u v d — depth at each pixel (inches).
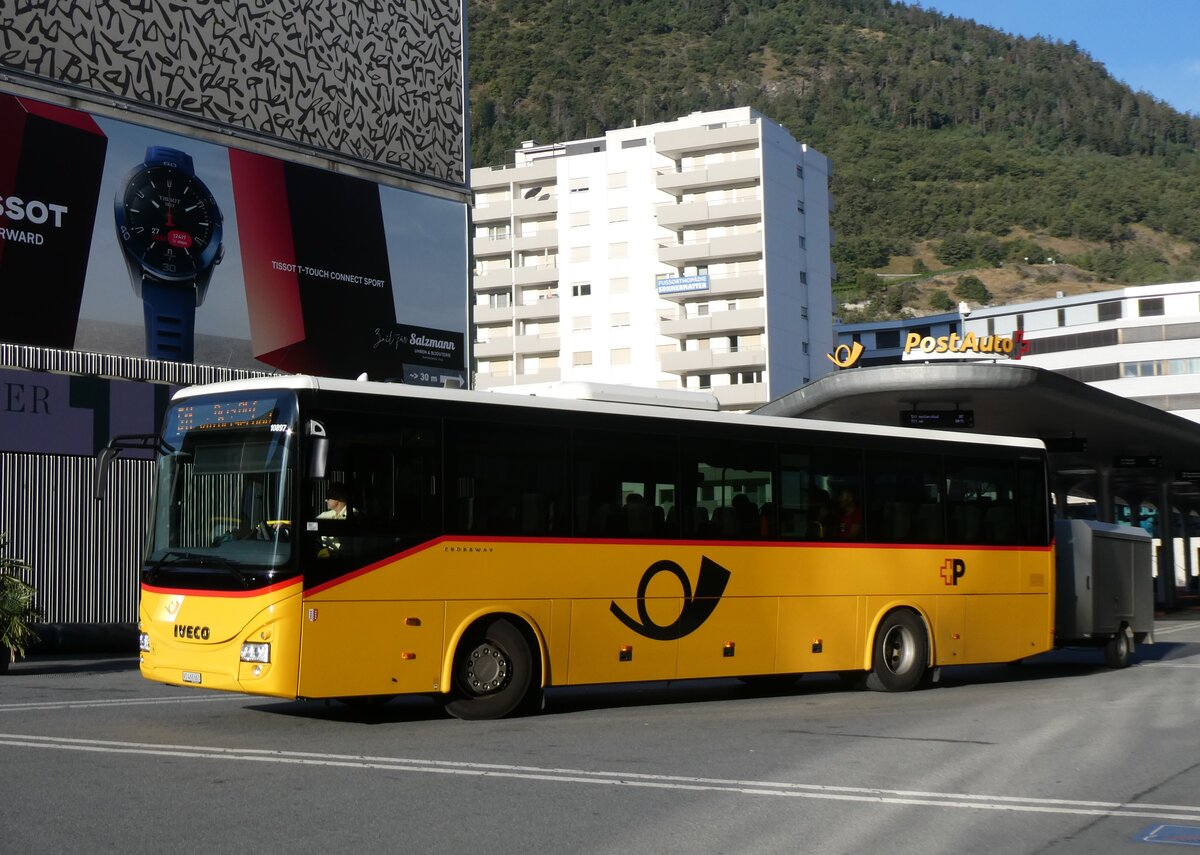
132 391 987.9
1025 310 4569.4
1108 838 302.2
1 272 926.4
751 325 3789.4
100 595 960.3
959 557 676.7
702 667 563.2
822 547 615.8
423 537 482.3
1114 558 810.8
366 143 1206.9
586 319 4143.7
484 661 499.8
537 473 518.9
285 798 328.5
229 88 1099.3
